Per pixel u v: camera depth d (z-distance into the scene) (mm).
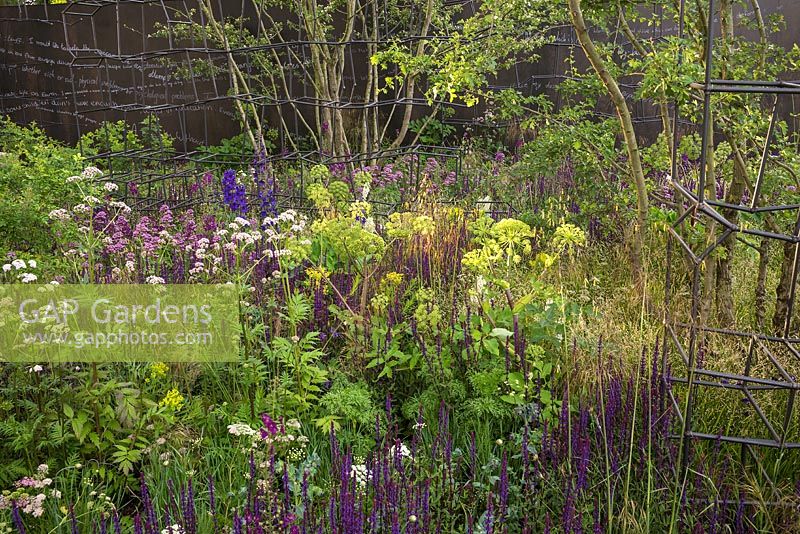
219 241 4484
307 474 2891
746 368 3402
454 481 2971
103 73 13258
